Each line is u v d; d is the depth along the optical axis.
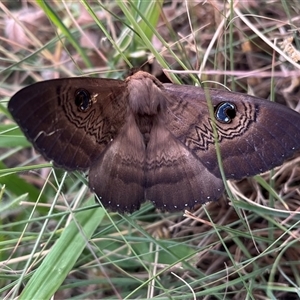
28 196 0.26
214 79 0.28
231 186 0.26
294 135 0.20
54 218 0.26
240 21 0.28
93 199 0.25
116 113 0.21
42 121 0.19
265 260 0.25
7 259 0.25
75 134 0.20
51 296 0.23
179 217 0.27
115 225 0.23
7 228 0.26
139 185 0.21
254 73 0.24
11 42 0.27
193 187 0.21
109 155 0.21
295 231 0.25
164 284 0.25
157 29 0.29
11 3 0.31
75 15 0.30
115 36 0.29
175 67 0.28
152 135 0.21
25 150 0.29
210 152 0.21
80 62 0.29
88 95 0.20
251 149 0.21
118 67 0.28
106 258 0.25
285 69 0.27
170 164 0.21
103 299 0.25
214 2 0.27
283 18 0.28
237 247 0.26
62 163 0.20
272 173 0.26
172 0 0.29
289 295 0.25
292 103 0.28
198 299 0.25
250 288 0.24
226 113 0.21
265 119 0.20
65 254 0.23
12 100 0.19
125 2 0.27
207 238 0.26
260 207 0.24
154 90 0.21
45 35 0.30
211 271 0.26
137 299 0.23
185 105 0.21
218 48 0.26
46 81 0.19
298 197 0.26
